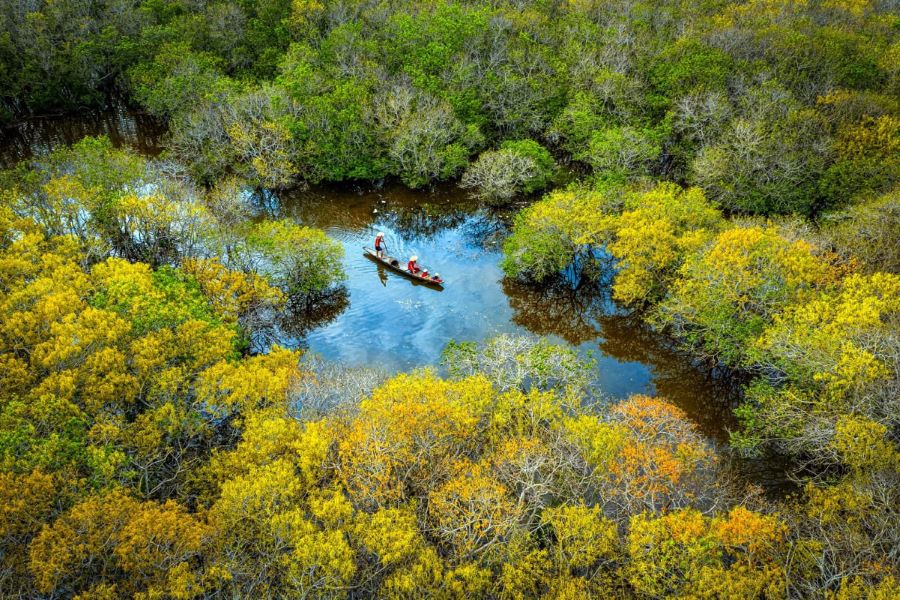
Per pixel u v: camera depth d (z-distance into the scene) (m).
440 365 33.97
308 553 17.69
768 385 29.02
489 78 55.62
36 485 17.97
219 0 67.25
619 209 42.44
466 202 51.62
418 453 22.30
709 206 41.09
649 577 18.88
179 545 17.98
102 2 65.62
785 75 52.94
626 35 59.66
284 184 49.94
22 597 16.86
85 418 21.16
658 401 28.08
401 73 55.53
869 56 53.53
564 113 53.78
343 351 34.91
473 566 18.50
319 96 51.97
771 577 18.97
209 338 26.31
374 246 44.94
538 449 22.77
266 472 20.19
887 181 40.44
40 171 37.69
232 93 52.16
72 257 30.11
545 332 37.56
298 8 62.41
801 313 28.55
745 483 27.02
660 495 22.73
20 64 58.47
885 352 25.70
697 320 32.12
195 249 37.00
